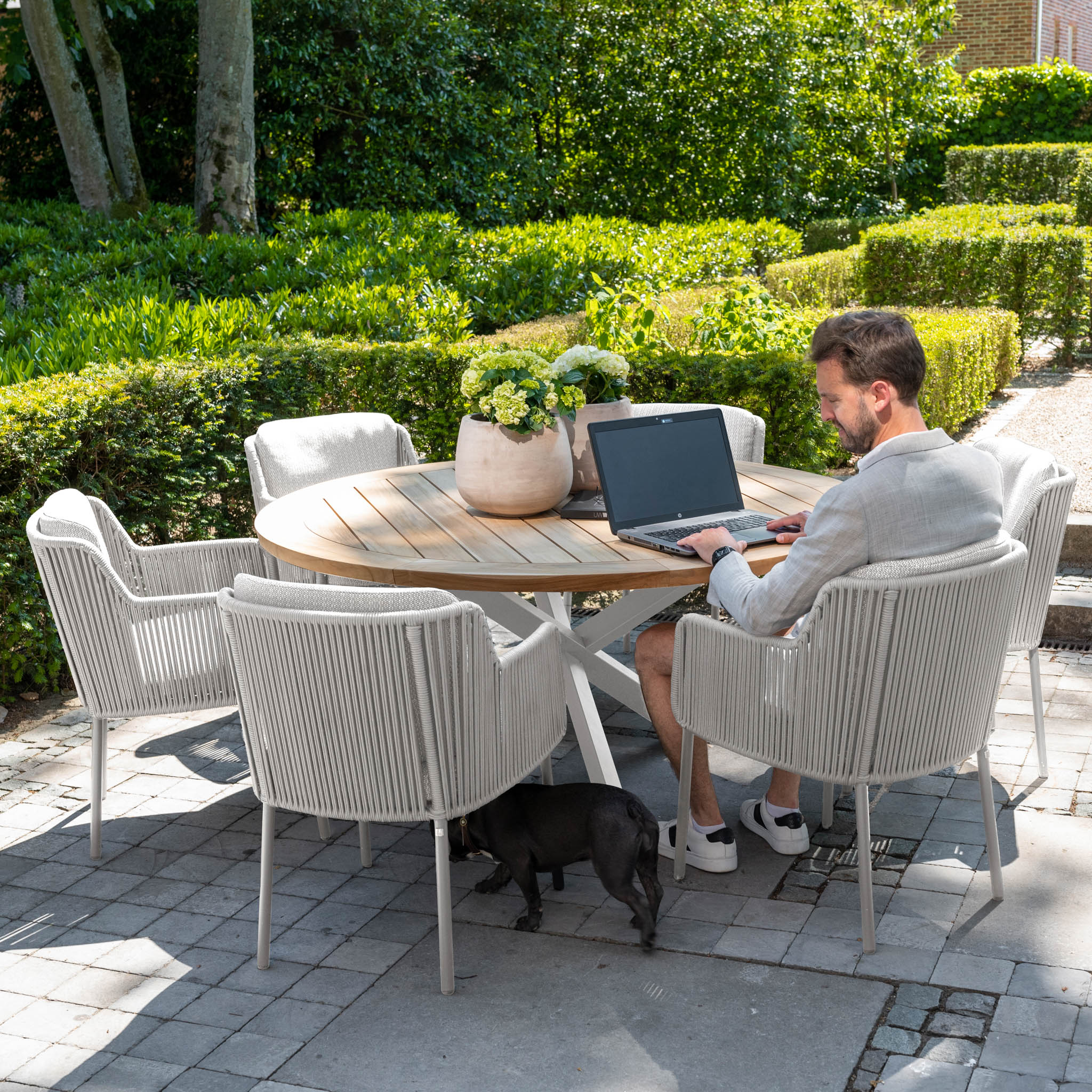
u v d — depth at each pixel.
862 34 18.20
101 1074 2.62
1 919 3.28
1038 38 21.75
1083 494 6.43
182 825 3.81
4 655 4.65
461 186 15.23
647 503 3.50
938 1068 2.52
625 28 17.55
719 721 3.12
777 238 13.66
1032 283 10.86
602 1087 2.51
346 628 2.67
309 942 3.12
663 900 3.25
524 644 3.03
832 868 3.38
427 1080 2.56
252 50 11.50
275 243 9.80
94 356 5.67
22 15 12.04
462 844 3.27
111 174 12.77
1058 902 3.14
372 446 5.11
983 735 3.07
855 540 2.78
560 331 7.06
